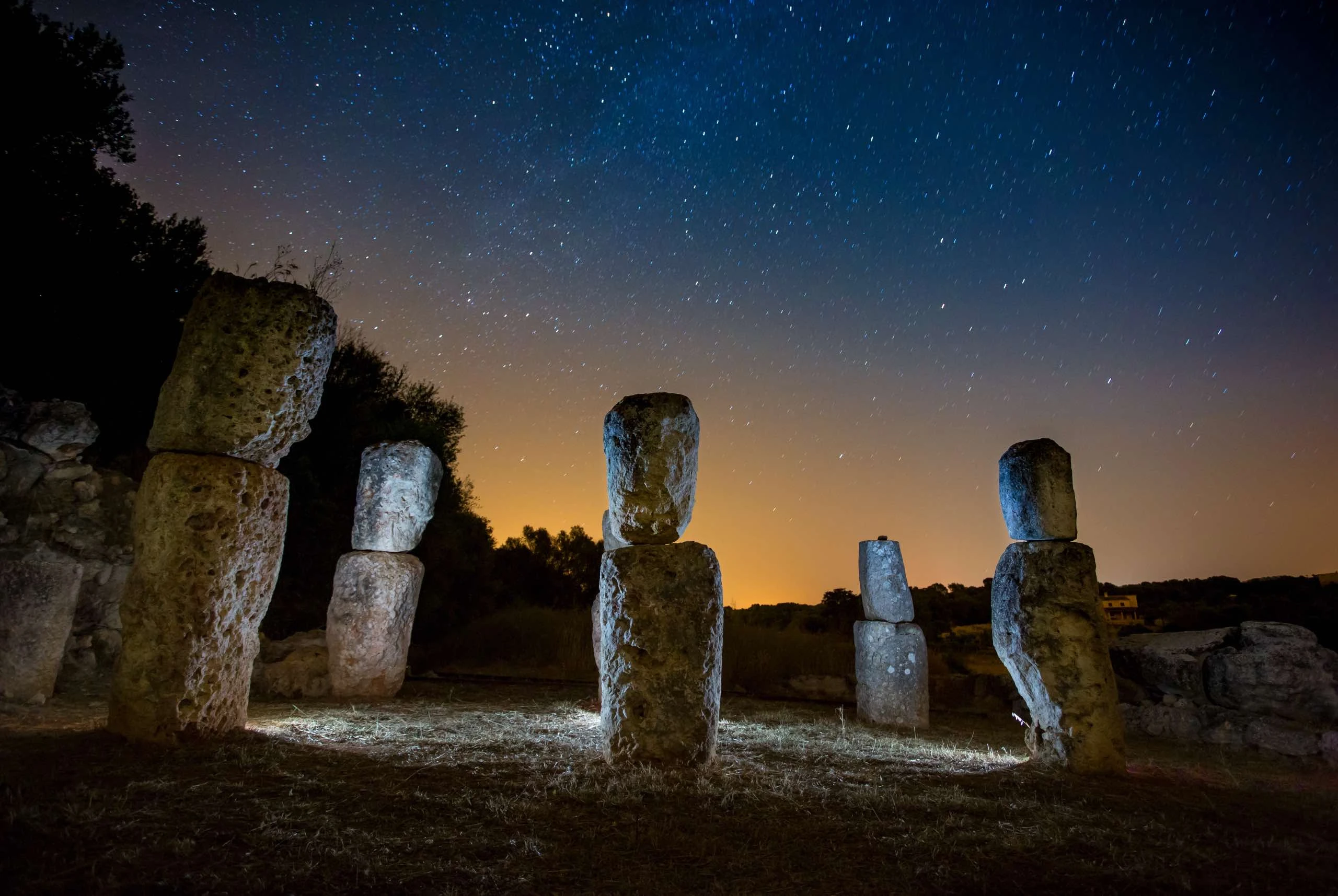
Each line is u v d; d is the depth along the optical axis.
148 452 11.28
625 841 3.57
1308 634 9.17
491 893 2.91
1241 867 3.68
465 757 5.09
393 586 8.75
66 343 10.91
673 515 5.36
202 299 5.36
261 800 3.76
